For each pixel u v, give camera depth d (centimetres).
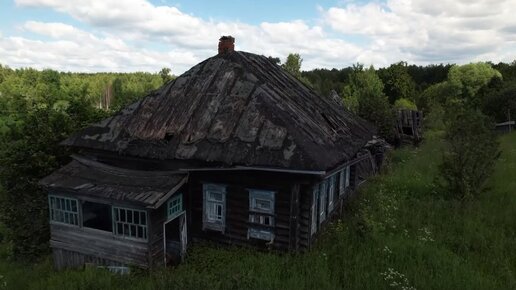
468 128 1309
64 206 1049
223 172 1043
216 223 1074
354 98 4228
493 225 1116
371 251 936
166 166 1091
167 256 1045
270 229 1008
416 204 1328
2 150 1393
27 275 1096
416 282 775
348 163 1245
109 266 1013
